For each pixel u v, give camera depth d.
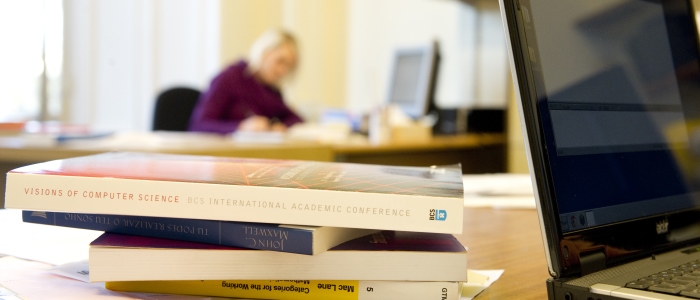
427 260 0.50
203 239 0.51
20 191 0.49
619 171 0.60
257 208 0.48
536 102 0.52
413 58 3.05
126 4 3.27
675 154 0.70
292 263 0.50
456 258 0.50
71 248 0.68
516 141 2.94
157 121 3.04
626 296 0.45
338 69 4.35
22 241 0.72
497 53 2.99
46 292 0.52
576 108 0.57
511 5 0.52
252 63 3.28
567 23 0.59
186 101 3.13
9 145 1.62
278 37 3.29
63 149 1.57
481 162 2.92
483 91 3.07
